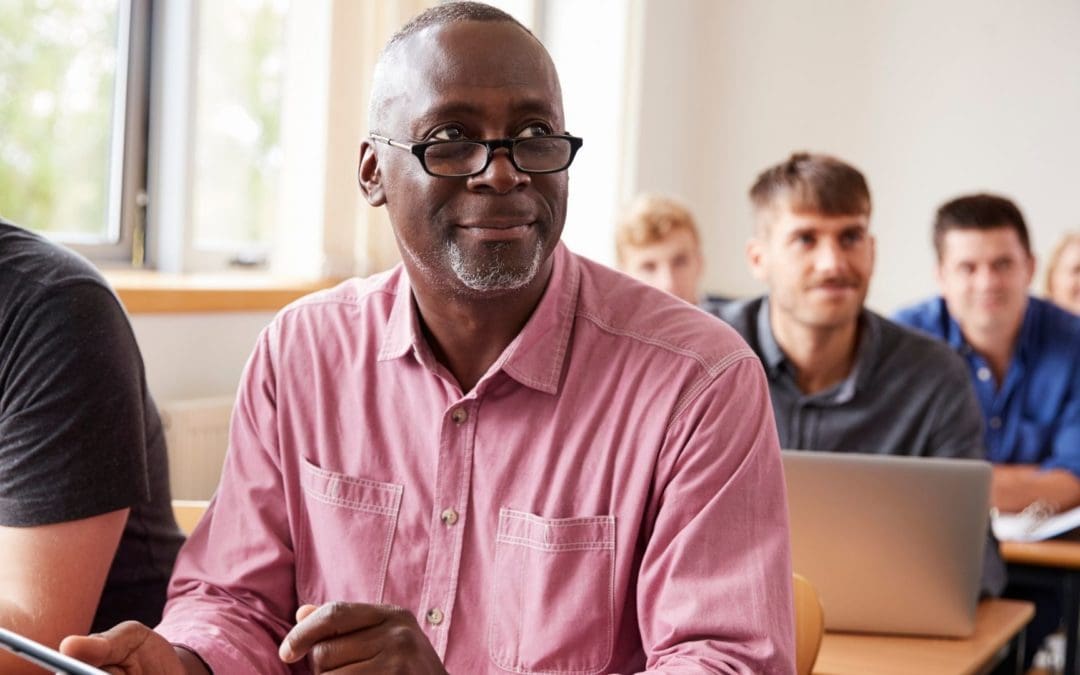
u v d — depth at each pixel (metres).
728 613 1.28
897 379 2.60
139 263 3.38
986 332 3.39
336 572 1.45
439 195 1.30
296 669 1.48
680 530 1.33
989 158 4.93
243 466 1.53
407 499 1.43
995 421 3.42
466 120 1.30
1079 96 4.80
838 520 2.05
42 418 1.50
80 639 1.22
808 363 2.62
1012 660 2.46
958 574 2.03
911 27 5.01
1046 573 2.63
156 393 3.00
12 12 3.04
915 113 5.02
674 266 3.44
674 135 5.16
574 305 1.42
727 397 1.35
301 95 3.45
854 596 2.06
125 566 1.66
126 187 3.33
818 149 5.16
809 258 2.53
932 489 2.02
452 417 1.41
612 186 4.72
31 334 1.52
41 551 1.48
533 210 1.30
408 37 1.35
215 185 3.49
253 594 1.48
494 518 1.38
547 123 1.32
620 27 4.68
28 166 3.12
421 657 1.17
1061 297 4.15
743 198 5.28
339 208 3.45
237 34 3.50
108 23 3.28
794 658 1.31
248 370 1.54
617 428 1.36
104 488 1.51
